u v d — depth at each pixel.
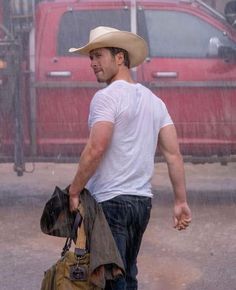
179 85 13.84
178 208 7.52
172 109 13.88
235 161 14.01
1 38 13.74
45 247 11.51
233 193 15.05
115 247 6.91
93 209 7.02
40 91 13.81
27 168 17.36
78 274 6.85
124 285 7.15
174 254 11.23
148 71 13.82
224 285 9.98
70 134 13.88
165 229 12.50
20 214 13.32
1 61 13.70
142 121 7.25
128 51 7.34
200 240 11.89
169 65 13.85
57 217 7.13
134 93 7.24
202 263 10.78
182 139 13.91
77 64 13.80
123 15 13.95
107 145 7.04
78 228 7.00
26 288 9.77
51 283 6.97
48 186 15.60
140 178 7.27
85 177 7.00
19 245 11.60
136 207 7.20
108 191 7.16
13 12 13.73
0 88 13.70
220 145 13.91
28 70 13.77
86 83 13.77
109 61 7.30
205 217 13.29
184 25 13.98
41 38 13.80
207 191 15.31
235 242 11.80
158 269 10.58
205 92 13.88
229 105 13.88
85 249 6.96
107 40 7.22
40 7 13.86
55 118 13.84
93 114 7.12
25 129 13.84
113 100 7.10
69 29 13.85
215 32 13.98
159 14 13.98
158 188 15.87
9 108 13.75
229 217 13.27
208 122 13.91
